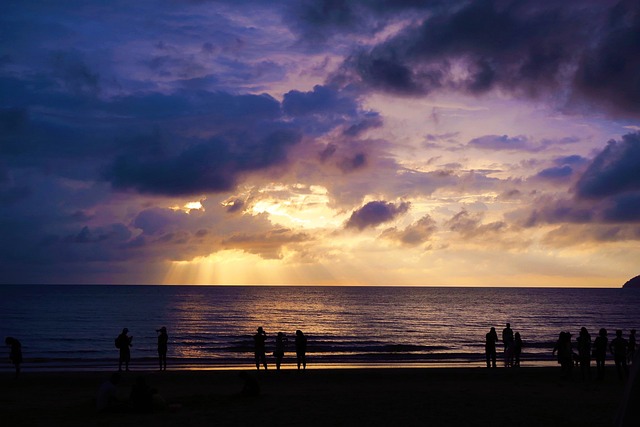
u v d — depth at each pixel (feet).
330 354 139.54
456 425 47.47
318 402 58.65
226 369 99.76
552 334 232.94
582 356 79.46
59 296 575.79
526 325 281.54
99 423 48.06
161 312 344.08
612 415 51.90
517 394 65.26
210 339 193.77
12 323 262.26
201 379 81.51
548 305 494.59
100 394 54.08
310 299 553.23
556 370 93.81
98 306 401.49
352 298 589.73
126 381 79.05
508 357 99.55
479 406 56.49
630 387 17.98
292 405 56.85
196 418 50.08
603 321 312.91
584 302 561.84
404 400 60.18
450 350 160.25
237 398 61.41
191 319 293.43
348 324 272.72
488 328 256.11
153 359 120.37
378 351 154.81
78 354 143.84
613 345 77.15
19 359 82.53
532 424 47.98
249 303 462.19
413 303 490.49
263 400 60.03
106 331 224.94
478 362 119.96
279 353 89.51
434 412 53.21
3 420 49.70
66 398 64.69
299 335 89.92
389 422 48.57
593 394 65.46
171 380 80.48
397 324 274.98
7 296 566.77
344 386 74.38
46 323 262.88
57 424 47.78
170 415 51.57
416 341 193.77
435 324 276.62
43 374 87.51
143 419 49.78
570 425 47.62
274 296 622.95
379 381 80.38
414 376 85.51
